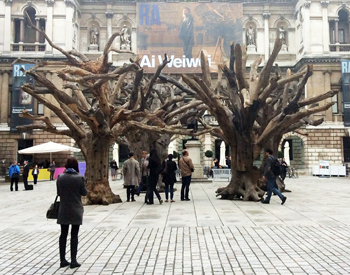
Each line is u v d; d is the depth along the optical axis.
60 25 48.41
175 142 47.06
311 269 6.61
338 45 48.97
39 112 46.47
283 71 52.69
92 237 9.26
